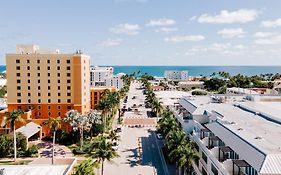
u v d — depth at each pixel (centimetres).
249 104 9619
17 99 13138
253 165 4778
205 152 6788
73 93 13175
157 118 16175
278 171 4450
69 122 11769
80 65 13062
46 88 13162
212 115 8306
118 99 17300
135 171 8650
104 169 8775
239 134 6091
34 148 10212
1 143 9950
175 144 7388
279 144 5356
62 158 9650
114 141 11712
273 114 7775
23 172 6231
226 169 5397
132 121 15712
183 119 9656
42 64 13062
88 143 10906
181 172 7675
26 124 12019
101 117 13225
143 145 11294
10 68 13025
